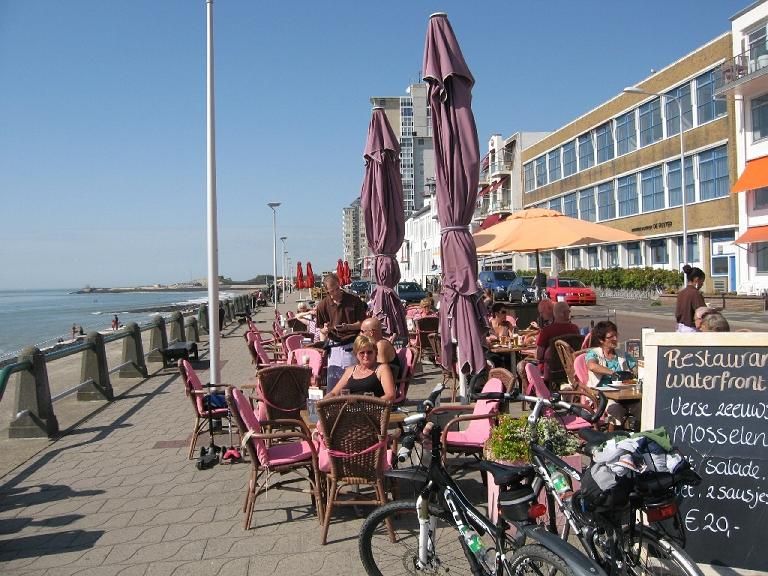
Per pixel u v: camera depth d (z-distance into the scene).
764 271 31.97
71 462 7.41
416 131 119.06
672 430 4.23
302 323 17.84
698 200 37.72
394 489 5.45
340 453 4.85
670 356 4.34
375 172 11.96
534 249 11.16
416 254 78.94
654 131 42.38
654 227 42.62
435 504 3.95
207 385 7.55
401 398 7.84
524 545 3.42
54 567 4.65
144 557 4.76
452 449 5.59
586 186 53.12
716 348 4.24
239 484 6.38
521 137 69.25
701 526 4.07
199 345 22.05
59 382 14.42
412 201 121.38
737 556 3.99
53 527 5.41
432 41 7.55
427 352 13.34
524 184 68.25
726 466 4.08
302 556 4.68
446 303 7.57
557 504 3.64
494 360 10.98
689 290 9.10
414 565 4.05
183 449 7.77
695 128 37.56
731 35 34.34
